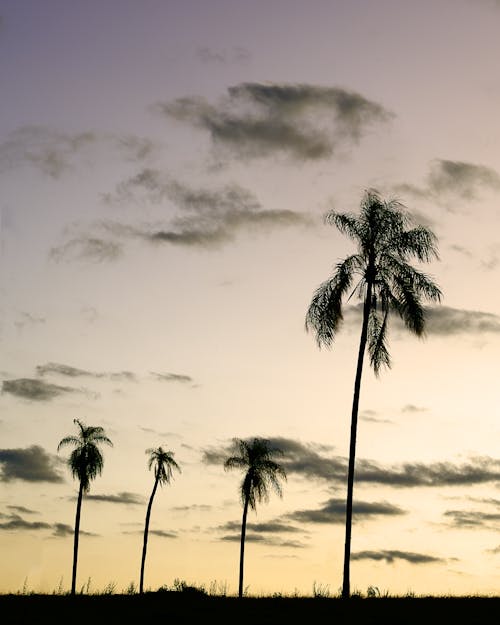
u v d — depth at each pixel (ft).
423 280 136.15
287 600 173.06
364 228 138.10
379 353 136.98
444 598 168.25
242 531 226.38
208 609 161.99
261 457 228.43
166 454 254.06
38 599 178.81
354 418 134.51
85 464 238.89
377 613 145.38
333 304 136.26
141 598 177.06
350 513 131.95
